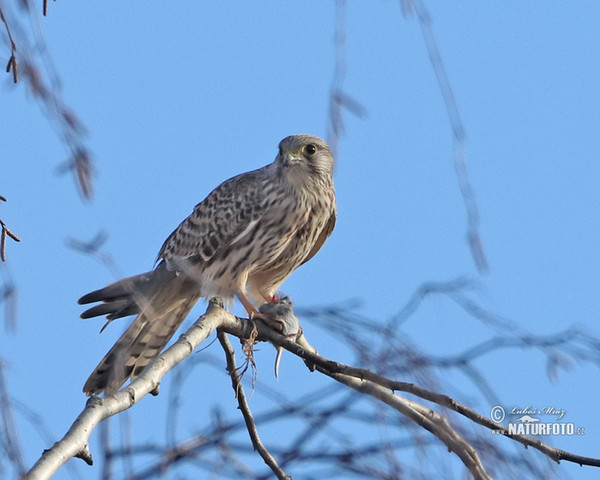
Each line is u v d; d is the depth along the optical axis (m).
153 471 5.11
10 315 4.96
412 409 7.03
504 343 6.58
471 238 5.68
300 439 5.45
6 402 4.56
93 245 5.22
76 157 4.67
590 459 7.23
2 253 5.66
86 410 7.00
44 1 5.04
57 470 6.27
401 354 5.83
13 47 4.58
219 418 5.59
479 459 5.79
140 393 7.81
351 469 5.19
